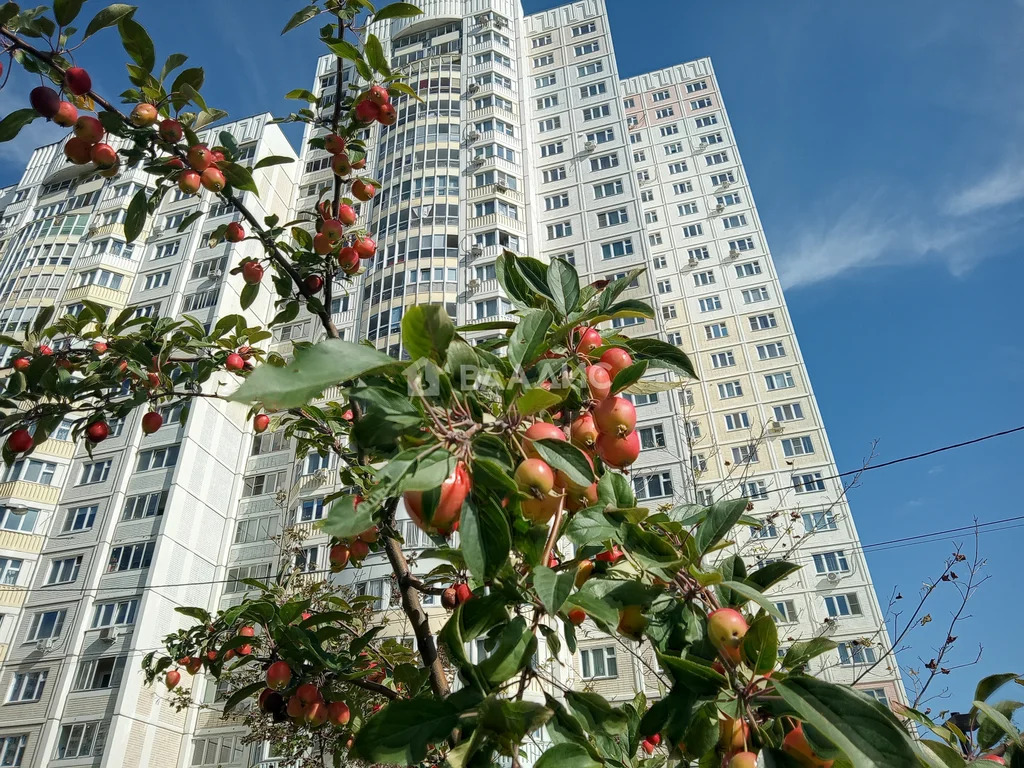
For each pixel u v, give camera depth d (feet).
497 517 5.38
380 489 4.93
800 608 87.45
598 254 112.37
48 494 91.91
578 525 6.55
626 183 118.32
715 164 148.66
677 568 6.65
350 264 16.21
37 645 80.07
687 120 157.38
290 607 12.55
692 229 141.28
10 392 15.03
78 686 76.64
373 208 120.67
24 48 11.67
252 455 101.81
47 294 114.32
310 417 16.63
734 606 7.27
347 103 15.25
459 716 5.39
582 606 6.07
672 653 6.58
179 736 77.87
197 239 117.19
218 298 107.45
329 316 16.55
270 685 12.14
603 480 7.30
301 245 17.07
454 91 130.21
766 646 5.69
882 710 4.82
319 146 15.12
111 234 119.03
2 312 111.96
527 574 6.75
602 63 136.05
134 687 75.05
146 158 13.78
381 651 16.84
